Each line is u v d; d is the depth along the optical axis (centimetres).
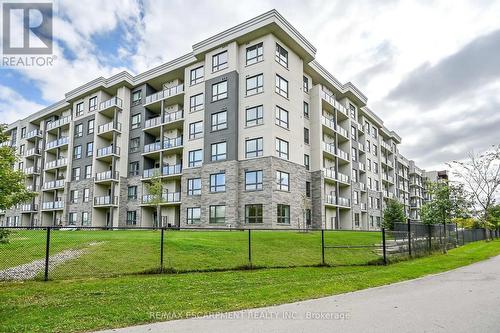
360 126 4491
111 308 705
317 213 3212
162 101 3541
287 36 2973
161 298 795
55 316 649
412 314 668
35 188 4753
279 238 1858
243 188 2806
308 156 3334
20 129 5359
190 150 3188
